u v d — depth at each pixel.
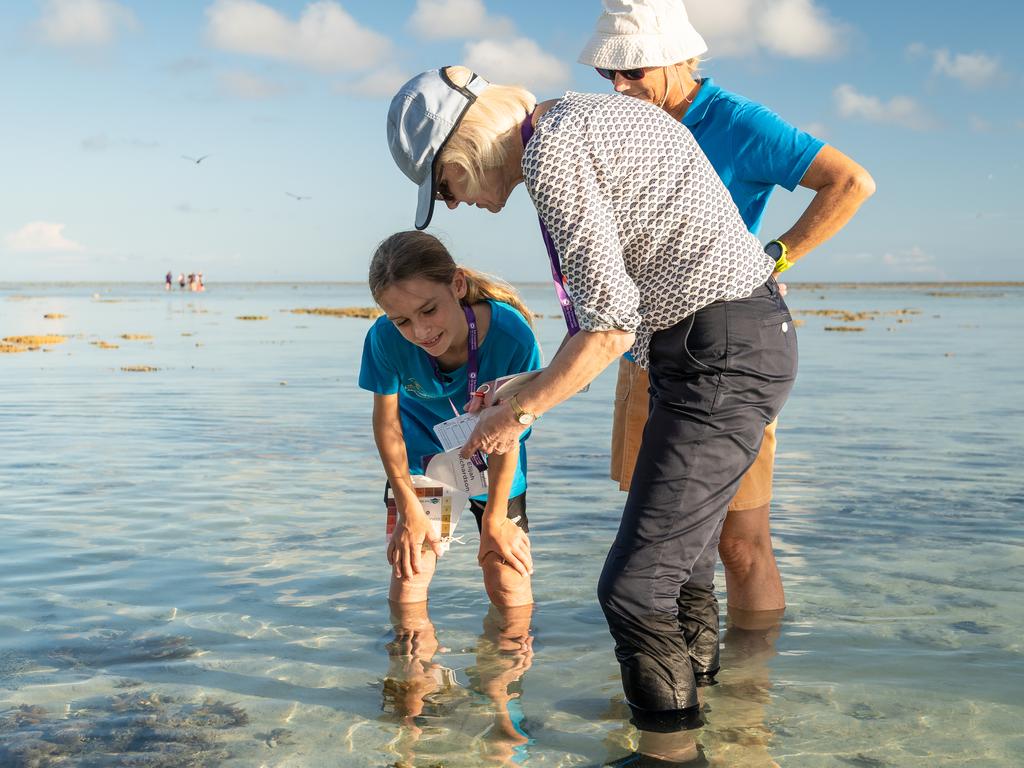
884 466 7.06
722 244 2.52
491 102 2.60
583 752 2.59
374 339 3.72
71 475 6.77
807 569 4.43
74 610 3.88
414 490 3.93
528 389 2.57
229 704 2.95
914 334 26.70
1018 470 6.87
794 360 2.70
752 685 3.07
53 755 2.58
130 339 23.69
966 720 2.79
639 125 2.50
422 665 3.30
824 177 3.29
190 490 6.26
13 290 114.94
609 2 3.40
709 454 2.60
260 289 146.38
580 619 3.80
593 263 2.39
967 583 4.18
